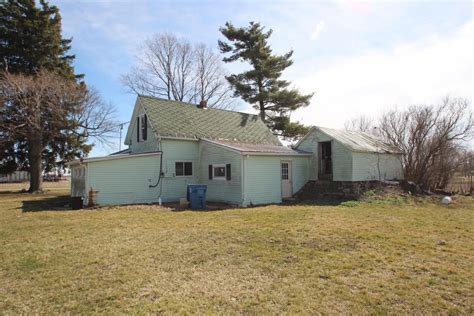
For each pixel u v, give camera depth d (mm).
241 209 11906
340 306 3541
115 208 12445
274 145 19344
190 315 3373
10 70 22438
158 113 16812
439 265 4852
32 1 23594
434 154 18219
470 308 3477
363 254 5426
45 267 5000
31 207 13109
